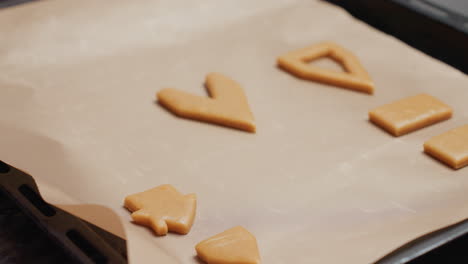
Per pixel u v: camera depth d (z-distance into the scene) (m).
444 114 0.58
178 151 0.56
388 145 0.56
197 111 0.58
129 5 0.69
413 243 0.47
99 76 0.63
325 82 0.63
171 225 0.48
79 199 0.51
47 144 0.55
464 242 0.48
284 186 0.52
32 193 0.50
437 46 0.65
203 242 0.47
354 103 0.61
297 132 0.58
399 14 0.67
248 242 0.47
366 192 0.52
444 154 0.54
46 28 0.66
